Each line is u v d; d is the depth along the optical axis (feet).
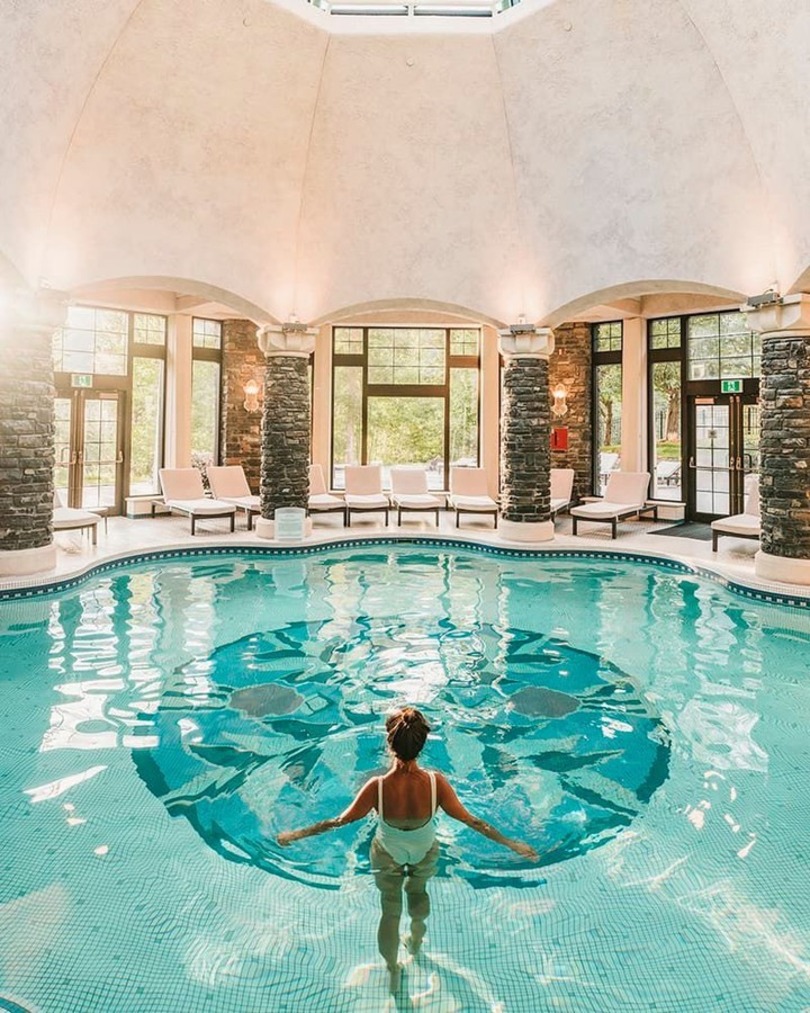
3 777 12.61
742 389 38.70
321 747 14.06
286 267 34.37
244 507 38.55
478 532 37.83
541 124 29.99
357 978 8.19
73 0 22.93
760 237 26.09
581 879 10.07
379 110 30.99
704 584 28.19
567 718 15.53
